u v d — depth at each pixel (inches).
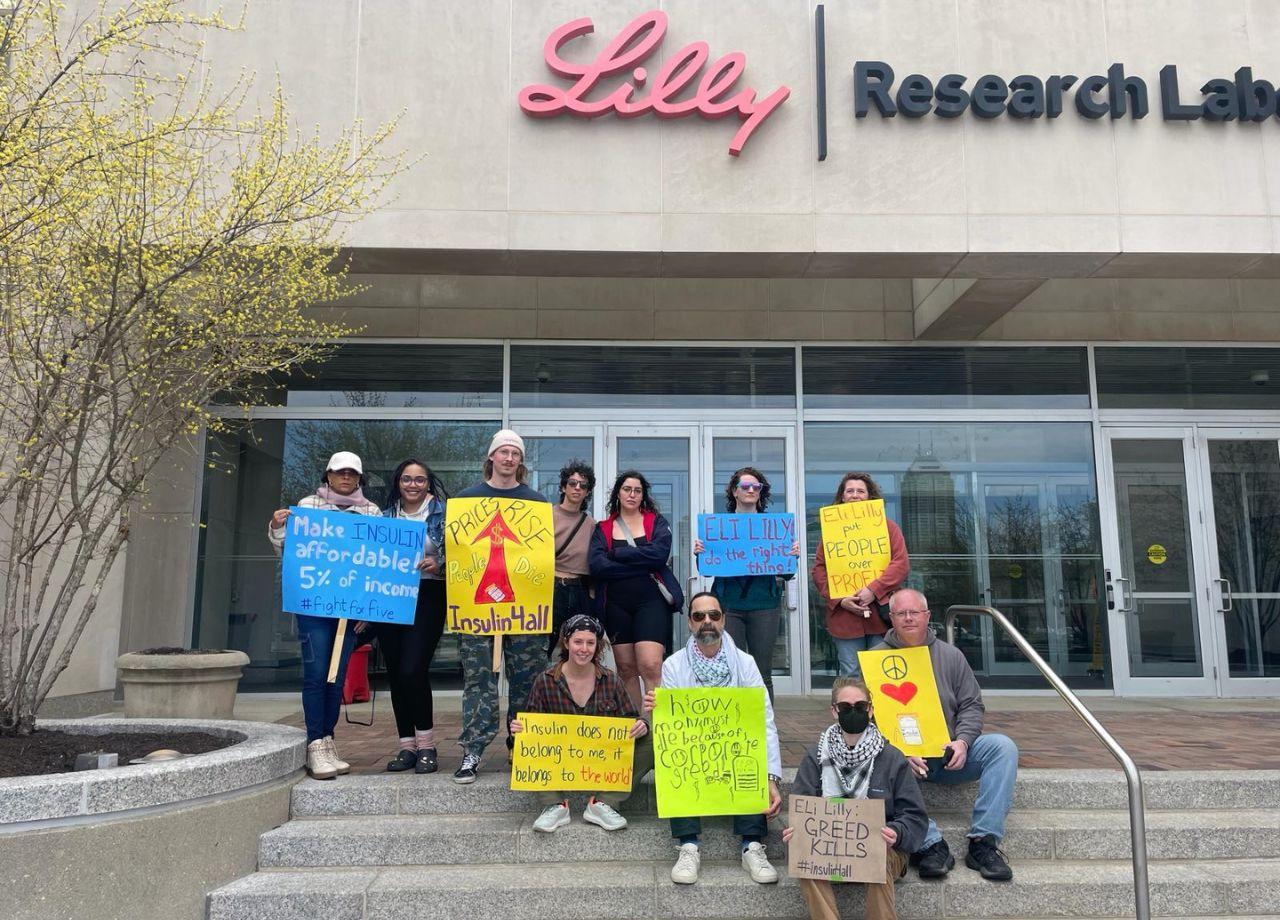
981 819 156.1
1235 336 350.3
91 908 134.8
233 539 323.3
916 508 340.8
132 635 302.0
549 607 176.1
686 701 158.4
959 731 162.7
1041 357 349.4
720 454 339.6
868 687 166.6
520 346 341.1
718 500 335.9
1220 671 333.1
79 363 181.3
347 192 233.6
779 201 264.2
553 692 165.2
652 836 162.1
